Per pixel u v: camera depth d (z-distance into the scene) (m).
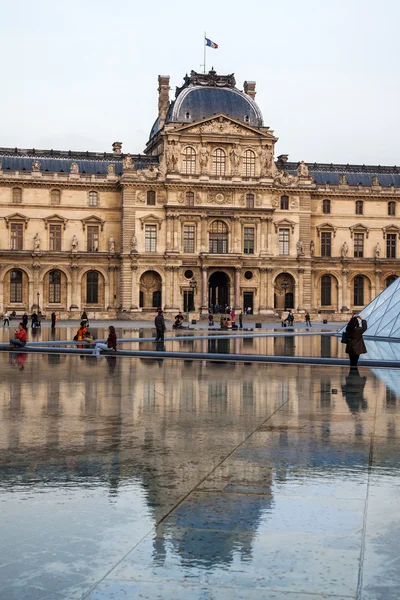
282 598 11.36
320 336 92.94
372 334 81.44
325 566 12.56
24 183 148.62
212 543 13.62
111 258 151.12
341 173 166.00
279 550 13.28
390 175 168.62
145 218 148.12
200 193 148.88
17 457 20.72
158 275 150.50
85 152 157.88
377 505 15.97
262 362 51.94
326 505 15.97
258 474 18.78
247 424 26.03
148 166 153.12
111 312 151.25
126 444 22.52
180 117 150.00
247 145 150.88
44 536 14.01
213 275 158.62
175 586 11.78
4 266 147.12
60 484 17.80
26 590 11.64
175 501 16.31
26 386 36.56
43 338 80.50
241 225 151.12
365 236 161.75
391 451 21.55
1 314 147.12
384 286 162.25
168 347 67.06
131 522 14.82
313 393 34.56
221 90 153.88
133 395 33.44
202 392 34.72
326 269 159.25
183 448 21.95
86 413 28.23
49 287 150.88
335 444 22.56
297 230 154.50
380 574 12.23
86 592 11.57
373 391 35.38
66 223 150.88
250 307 152.88
